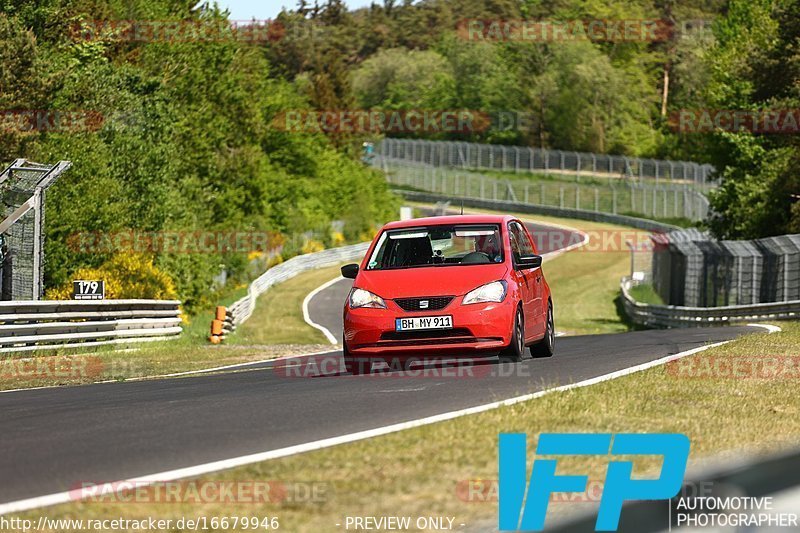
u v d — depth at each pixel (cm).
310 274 16838
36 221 6006
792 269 8631
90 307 5778
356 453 1616
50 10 11112
